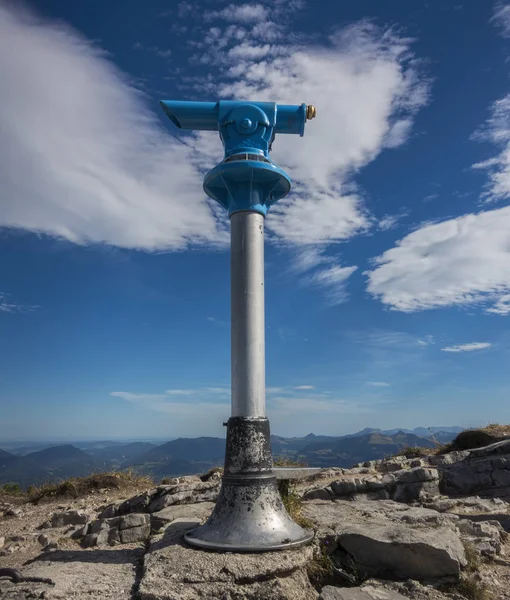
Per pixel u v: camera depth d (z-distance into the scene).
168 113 1.85
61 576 1.38
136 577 1.39
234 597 1.24
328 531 1.58
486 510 2.11
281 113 1.85
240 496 1.52
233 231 1.74
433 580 1.40
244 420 1.59
